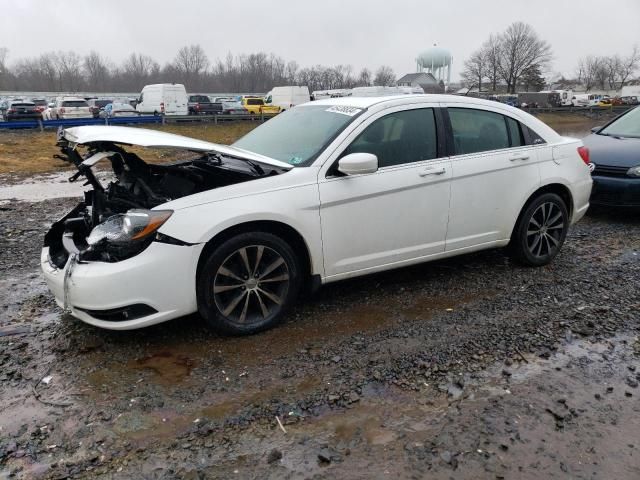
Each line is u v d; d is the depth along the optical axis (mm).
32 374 3215
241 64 102312
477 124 4574
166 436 2658
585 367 3307
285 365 3316
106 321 3311
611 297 4355
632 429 2727
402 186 4055
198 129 29906
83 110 33344
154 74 106688
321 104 4699
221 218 3412
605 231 6508
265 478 2381
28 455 2518
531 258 4980
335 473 2412
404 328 3807
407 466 2453
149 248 3271
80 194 10398
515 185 4672
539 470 2434
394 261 4188
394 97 4328
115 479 2373
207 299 3494
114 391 3037
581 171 5164
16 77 105875
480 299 4316
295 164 3863
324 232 3799
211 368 3281
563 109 56438
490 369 3273
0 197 10047
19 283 4746
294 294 3836
